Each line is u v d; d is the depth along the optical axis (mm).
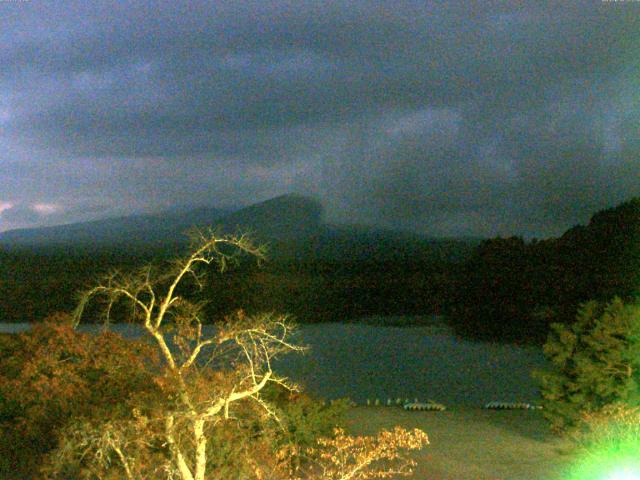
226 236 7703
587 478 9539
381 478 9430
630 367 11227
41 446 9398
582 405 11492
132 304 7980
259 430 10164
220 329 8016
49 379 10008
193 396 7680
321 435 10695
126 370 9945
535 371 12211
